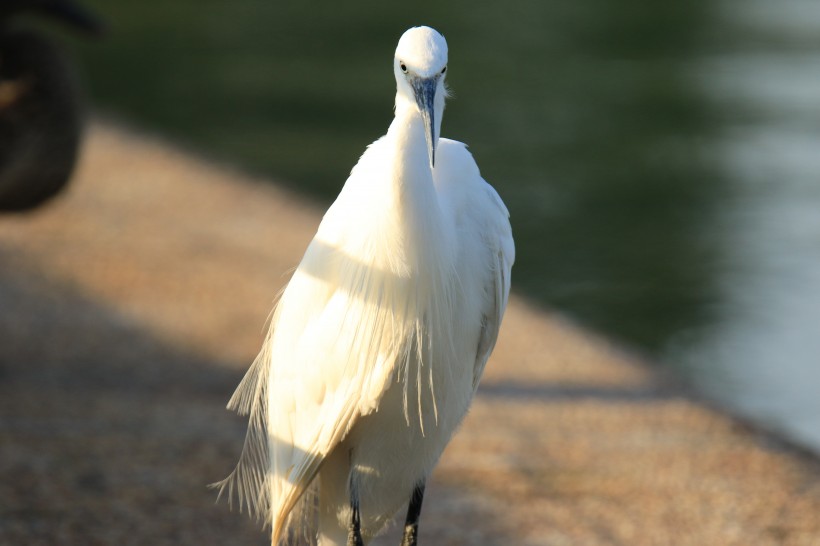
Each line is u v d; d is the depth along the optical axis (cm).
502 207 612
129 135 2280
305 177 2056
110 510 773
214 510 790
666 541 785
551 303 1483
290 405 601
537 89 2747
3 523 734
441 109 543
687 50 3172
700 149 2252
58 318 1252
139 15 3666
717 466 929
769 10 3772
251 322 1281
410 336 565
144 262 1488
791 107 2556
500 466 909
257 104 2595
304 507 654
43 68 1080
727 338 1384
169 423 964
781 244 1719
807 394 1232
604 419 1028
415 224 545
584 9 3809
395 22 3559
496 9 3794
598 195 1961
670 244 1716
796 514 840
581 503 846
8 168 1072
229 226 1691
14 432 912
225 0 3934
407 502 645
